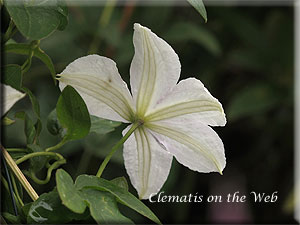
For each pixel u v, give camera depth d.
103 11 0.52
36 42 0.27
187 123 0.26
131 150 0.27
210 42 0.56
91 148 0.47
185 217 0.60
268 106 0.61
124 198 0.24
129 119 0.26
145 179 0.27
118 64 0.53
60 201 0.24
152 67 0.26
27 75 0.51
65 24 0.25
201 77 0.62
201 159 0.27
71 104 0.25
